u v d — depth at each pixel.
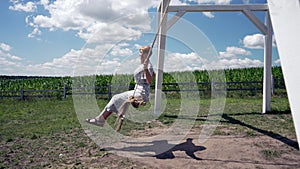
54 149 3.81
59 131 5.12
